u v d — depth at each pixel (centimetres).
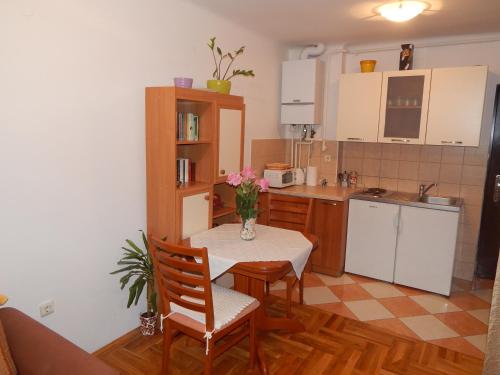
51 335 153
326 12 304
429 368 238
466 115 334
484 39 354
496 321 110
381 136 374
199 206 269
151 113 248
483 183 369
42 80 195
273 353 249
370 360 245
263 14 312
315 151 439
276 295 338
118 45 233
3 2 175
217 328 192
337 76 416
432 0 268
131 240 258
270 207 330
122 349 248
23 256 197
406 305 324
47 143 201
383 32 359
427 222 341
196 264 182
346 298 334
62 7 200
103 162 232
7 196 186
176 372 229
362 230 374
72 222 219
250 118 385
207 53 310
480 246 385
